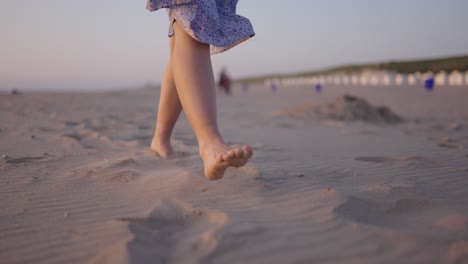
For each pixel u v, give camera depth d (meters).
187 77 1.59
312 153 2.93
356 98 7.02
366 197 1.75
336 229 1.40
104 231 1.41
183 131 4.26
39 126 4.48
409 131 4.65
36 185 1.97
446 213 1.57
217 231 1.34
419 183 2.02
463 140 3.72
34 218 1.55
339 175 2.20
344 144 3.49
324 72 59.53
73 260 1.21
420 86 23.58
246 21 1.80
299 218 1.51
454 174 2.23
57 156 2.69
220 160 1.47
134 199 1.75
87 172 2.18
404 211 1.61
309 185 1.95
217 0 1.82
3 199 1.77
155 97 14.46
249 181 1.99
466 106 9.28
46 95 13.11
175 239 1.33
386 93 16.64
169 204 1.67
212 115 1.58
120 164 2.33
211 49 1.86
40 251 1.27
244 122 5.67
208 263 1.16
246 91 27.59
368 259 1.19
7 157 2.62
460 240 1.29
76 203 1.71
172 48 2.08
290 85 40.28
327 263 1.17
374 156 2.83
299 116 6.41
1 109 6.93
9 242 1.34
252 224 1.43
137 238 1.30
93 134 3.82
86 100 10.95
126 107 8.55
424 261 1.17
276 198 1.75
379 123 5.87
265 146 3.24
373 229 1.38
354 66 53.59
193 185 1.92
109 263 1.15
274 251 1.24
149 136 3.76
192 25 1.59
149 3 1.64
